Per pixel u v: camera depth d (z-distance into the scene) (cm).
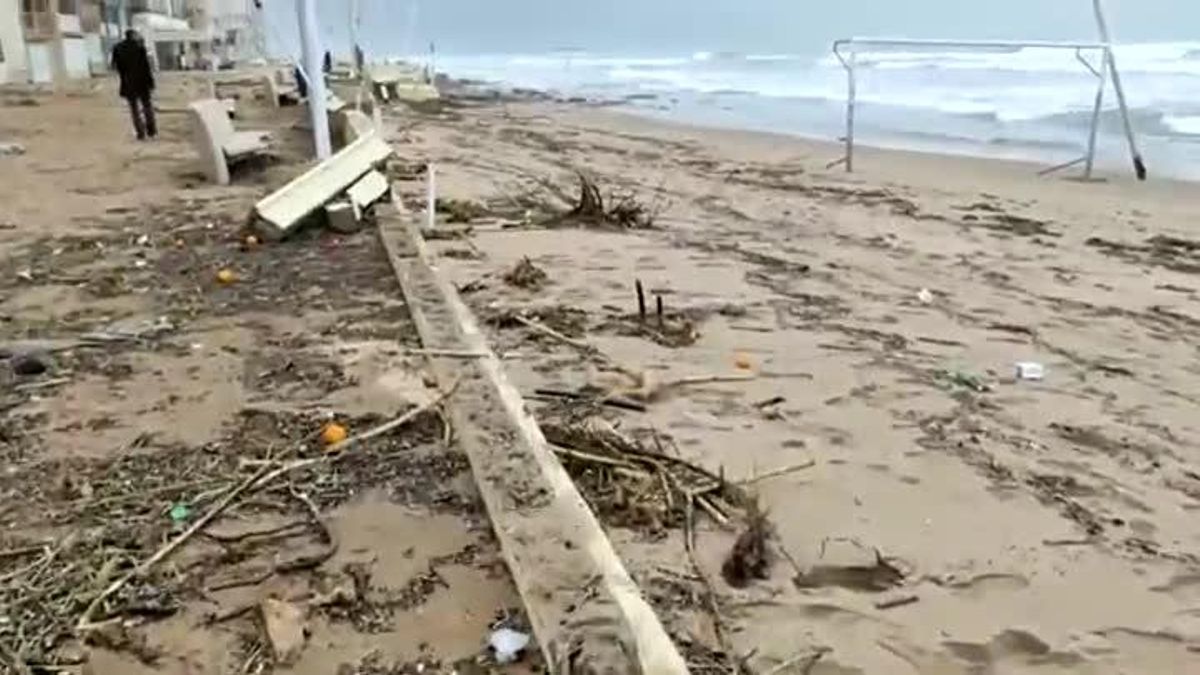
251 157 1495
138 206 1185
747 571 430
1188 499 518
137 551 399
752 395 641
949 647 391
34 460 480
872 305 889
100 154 1728
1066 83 4484
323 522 418
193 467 471
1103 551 462
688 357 712
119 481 458
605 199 1479
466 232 1124
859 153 2364
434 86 4778
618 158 2212
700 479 511
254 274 842
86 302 763
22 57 4272
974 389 672
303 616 354
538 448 474
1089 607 419
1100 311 902
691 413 607
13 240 990
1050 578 439
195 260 896
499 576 377
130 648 340
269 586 375
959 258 1133
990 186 1798
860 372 695
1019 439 588
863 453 559
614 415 595
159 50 6297
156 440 503
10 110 2795
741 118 3516
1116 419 627
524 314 788
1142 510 504
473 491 443
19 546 402
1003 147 2481
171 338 669
